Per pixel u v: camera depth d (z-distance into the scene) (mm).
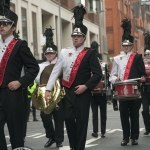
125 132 15984
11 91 10352
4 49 10453
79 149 11953
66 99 12039
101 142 16906
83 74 12039
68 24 60969
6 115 10414
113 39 97000
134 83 15344
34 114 28719
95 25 74812
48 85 12188
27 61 10492
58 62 12234
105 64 18938
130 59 16062
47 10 52688
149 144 16109
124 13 103562
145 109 18562
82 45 12242
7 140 17984
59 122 15859
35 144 16812
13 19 10562
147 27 134125
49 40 18688
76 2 67188
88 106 11992
